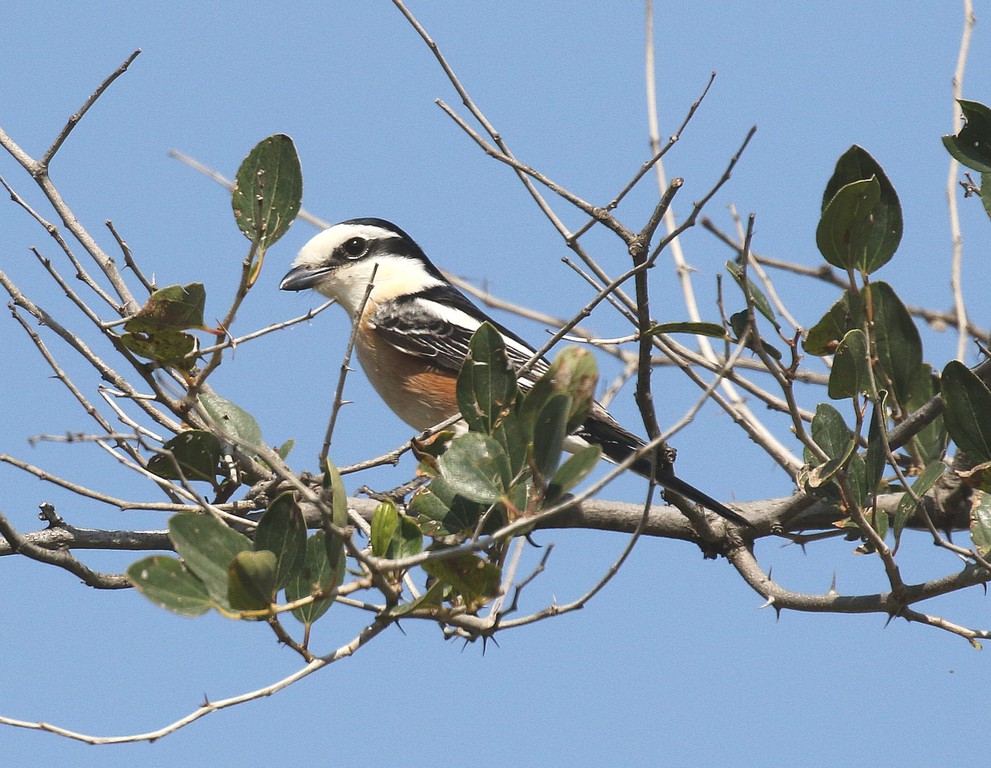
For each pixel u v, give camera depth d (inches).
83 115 399.9
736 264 390.9
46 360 350.3
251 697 281.3
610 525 442.3
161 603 270.2
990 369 373.1
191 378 357.4
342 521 281.1
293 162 352.2
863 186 344.8
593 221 363.6
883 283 390.9
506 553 311.6
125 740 275.3
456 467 300.2
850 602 360.8
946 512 416.2
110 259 394.9
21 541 360.8
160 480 322.0
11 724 273.1
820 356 387.5
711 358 474.3
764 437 445.1
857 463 363.6
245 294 343.9
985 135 377.4
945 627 339.9
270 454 294.4
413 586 342.3
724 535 430.9
